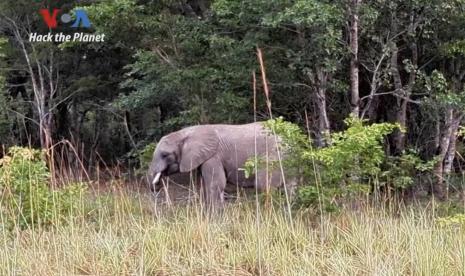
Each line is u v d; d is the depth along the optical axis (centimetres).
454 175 988
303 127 1018
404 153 858
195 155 842
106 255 596
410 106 1067
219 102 980
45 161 798
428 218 697
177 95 1136
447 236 615
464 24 910
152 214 760
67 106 1645
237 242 625
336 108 1023
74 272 570
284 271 554
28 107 1466
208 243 615
